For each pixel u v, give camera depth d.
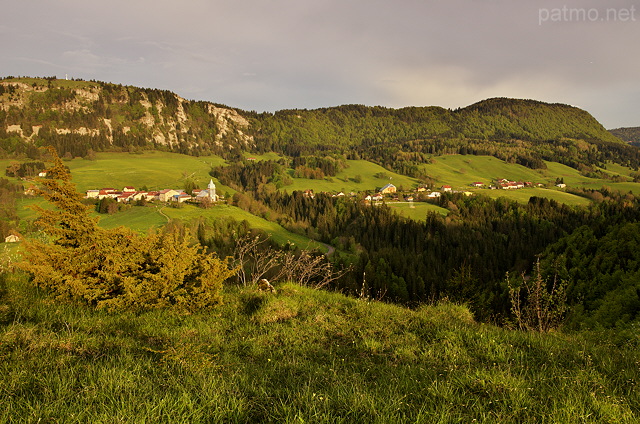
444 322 7.18
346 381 4.29
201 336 6.48
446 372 4.72
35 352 4.71
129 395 3.59
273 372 4.75
